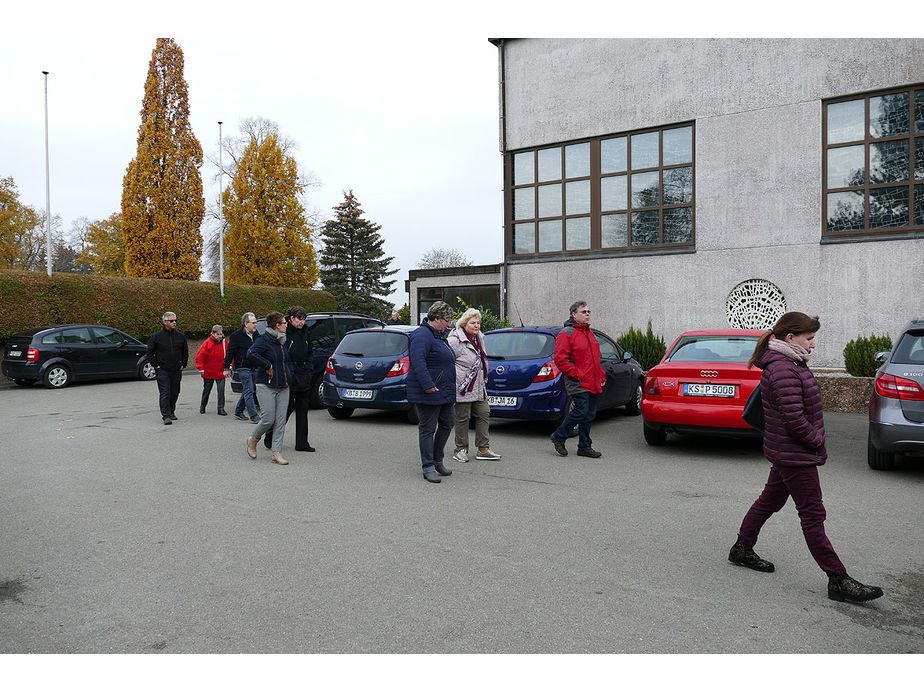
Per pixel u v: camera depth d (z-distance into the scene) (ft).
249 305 87.56
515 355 29.32
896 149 41.37
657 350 43.88
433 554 14.44
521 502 18.74
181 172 105.70
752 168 45.55
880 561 14.05
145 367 64.80
